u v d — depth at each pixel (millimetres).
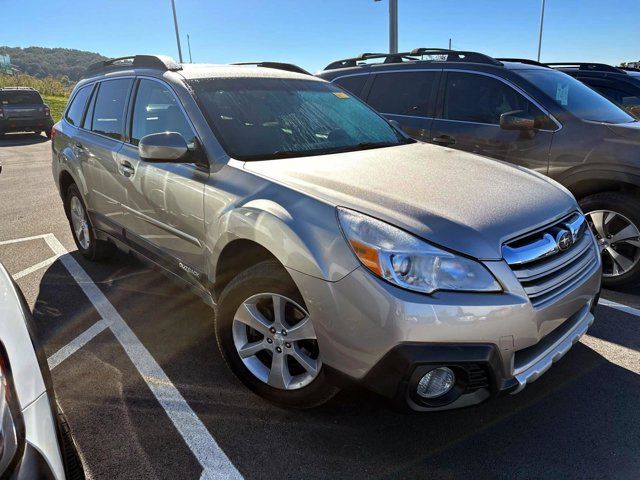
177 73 3271
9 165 11242
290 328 2369
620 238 3863
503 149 4422
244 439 2379
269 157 2781
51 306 3777
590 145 3914
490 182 2584
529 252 2141
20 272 4469
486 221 2141
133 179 3363
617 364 2951
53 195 7887
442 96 4969
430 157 3023
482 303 1968
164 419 2514
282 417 2529
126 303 3820
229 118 2955
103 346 3201
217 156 2754
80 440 2363
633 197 3775
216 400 2662
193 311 3693
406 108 5266
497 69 4648
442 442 2357
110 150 3688
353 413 2553
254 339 2627
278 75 3605
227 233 2504
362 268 2002
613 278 3943
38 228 5957
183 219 2904
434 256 1978
